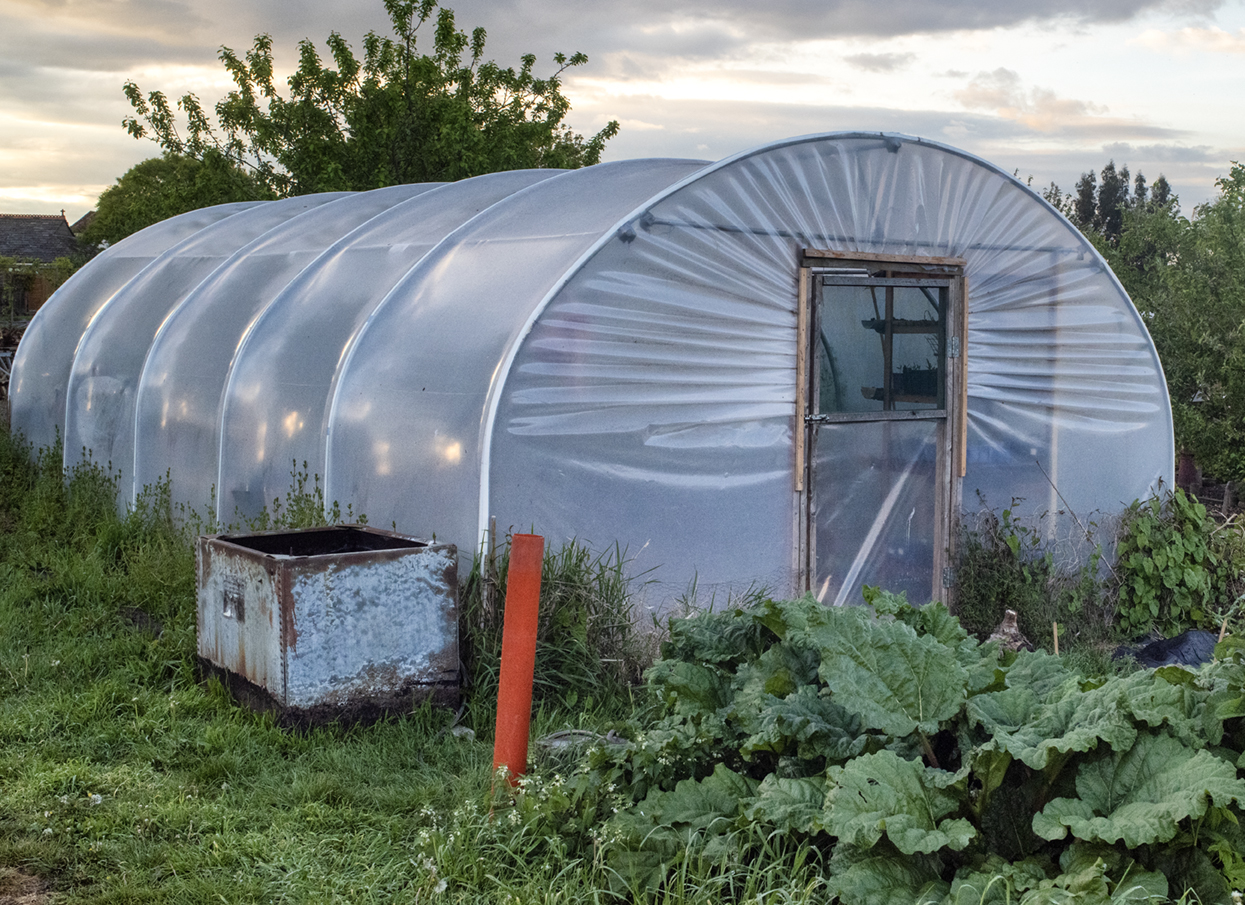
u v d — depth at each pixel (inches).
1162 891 117.9
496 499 231.9
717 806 145.6
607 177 319.6
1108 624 306.5
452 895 139.9
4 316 1173.7
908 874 125.0
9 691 212.1
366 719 202.2
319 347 292.2
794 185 273.1
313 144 703.7
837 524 286.0
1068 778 133.6
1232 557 329.1
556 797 150.4
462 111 696.4
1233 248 504.7
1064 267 322.3
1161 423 349.1
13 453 424.5
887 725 137.3
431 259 288.8
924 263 293.3
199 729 196.7
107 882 144.5
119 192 1754.4
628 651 229.5
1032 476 319.9
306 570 195.2
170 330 354.0
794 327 274.7
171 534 309.3
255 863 150.1
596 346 245.1
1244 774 134.9
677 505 257.6
